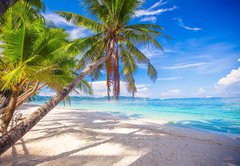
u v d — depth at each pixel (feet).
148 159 14.34
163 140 21.01
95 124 31.71
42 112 12.66
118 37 26.48
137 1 24.16
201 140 22.63
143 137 22.20
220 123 45.47
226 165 13.80
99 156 14.80
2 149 9.88
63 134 22.35
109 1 25.53
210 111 80.18
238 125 42.42
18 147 16.63
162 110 88.22
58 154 15.08
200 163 14.02
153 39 25.43
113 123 33.71
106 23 26.13
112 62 24.81
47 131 24.03
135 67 31.60
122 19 25.88
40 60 13.97
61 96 14.49
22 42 12.35
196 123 44.78
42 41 13.65
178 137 23.45
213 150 17.79
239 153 17.15
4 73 16.31
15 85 15.74
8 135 10.43
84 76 18.06
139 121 39.58
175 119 52.70
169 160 14.32
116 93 24.34
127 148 17.10
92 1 24.76
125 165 13.08
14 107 17.24
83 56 27.22
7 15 14.24
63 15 25.08
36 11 29.73
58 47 14.78
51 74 16.71
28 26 12.30
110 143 18.80
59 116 42.63
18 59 13.28
